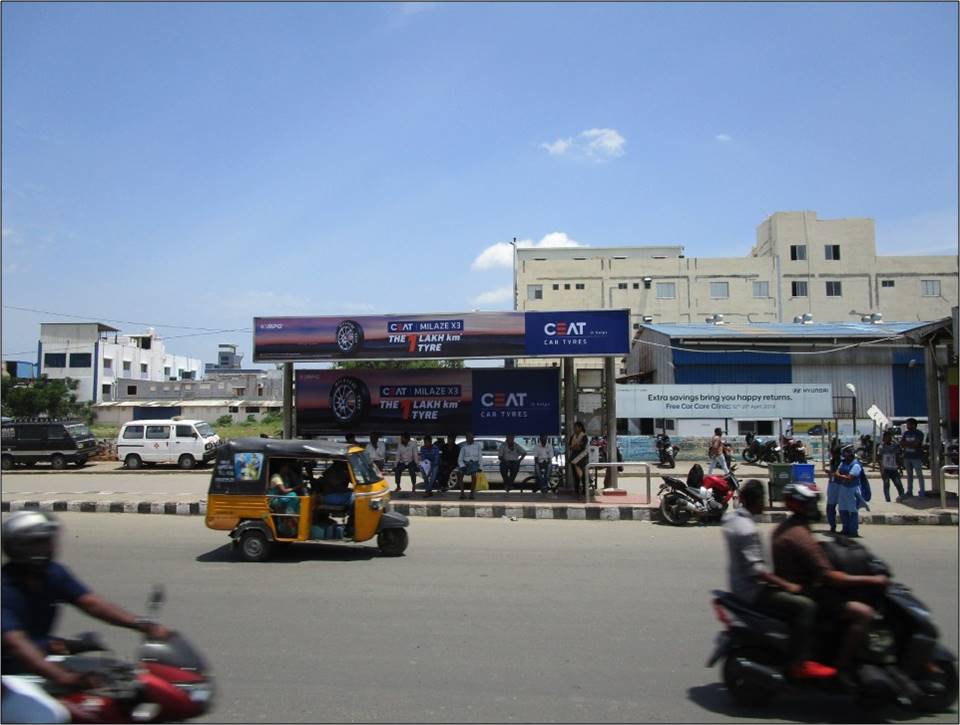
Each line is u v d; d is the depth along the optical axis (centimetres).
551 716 459
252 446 1017
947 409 2398
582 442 1675
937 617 680
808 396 2600
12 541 358
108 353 6994
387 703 476
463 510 1474
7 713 339
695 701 489
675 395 2644
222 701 477
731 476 1438
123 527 1298
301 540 985
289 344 1638
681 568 922
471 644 603
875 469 2394
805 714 474
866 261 6141
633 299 6172
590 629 648
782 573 495
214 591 794
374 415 1695
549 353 1592
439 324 1611
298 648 591
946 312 6088
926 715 476
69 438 2719
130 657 566
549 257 7350
